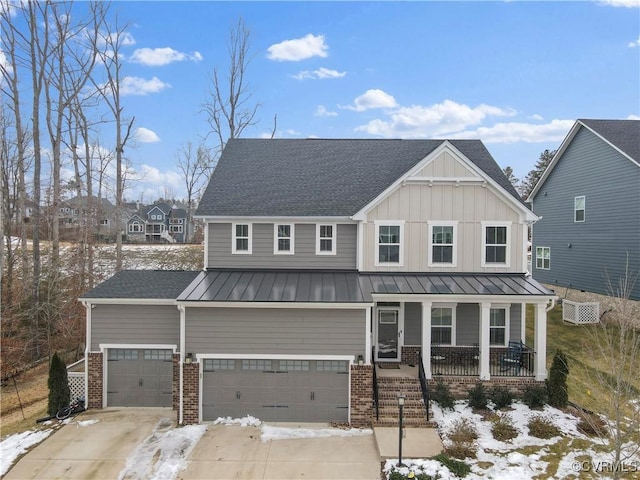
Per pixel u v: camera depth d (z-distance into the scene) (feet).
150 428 44.27
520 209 56.39
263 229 58.75
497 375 50.06
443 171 56.49
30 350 68.33
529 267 107.14
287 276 55.57
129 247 138.31
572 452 38.11
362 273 56.54
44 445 40.55
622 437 33.04
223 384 46.47
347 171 66.49
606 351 61.21
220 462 37.65
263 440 41.78
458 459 37.35
